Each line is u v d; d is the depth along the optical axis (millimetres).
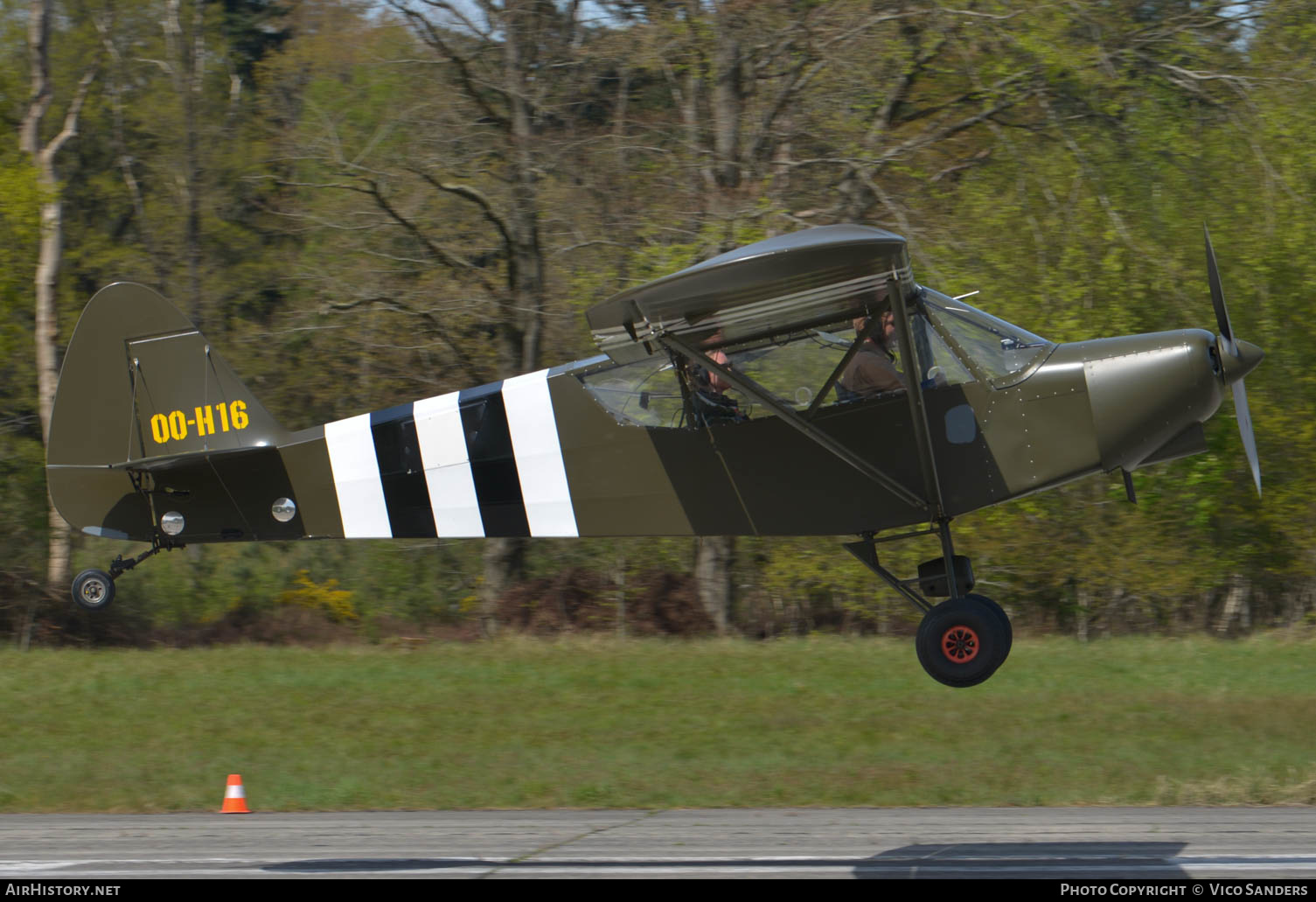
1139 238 45031
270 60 59344
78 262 61281
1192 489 46031
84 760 25547
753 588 51938
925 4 45656
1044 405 20062
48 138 63188
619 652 38031
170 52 63750
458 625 53500
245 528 24797
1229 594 50438
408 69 48438
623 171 48000
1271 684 31984
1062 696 30172
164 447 24875
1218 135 47375
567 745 26344
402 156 48375
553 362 49719
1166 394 19812
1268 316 45906
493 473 22938
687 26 46562
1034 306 44094
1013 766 23453
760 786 22719
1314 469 45562
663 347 20938
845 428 20406
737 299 18734
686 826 19922
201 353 24969
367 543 56281
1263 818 19594
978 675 19109
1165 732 26141
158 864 17578
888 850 17734
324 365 53062
